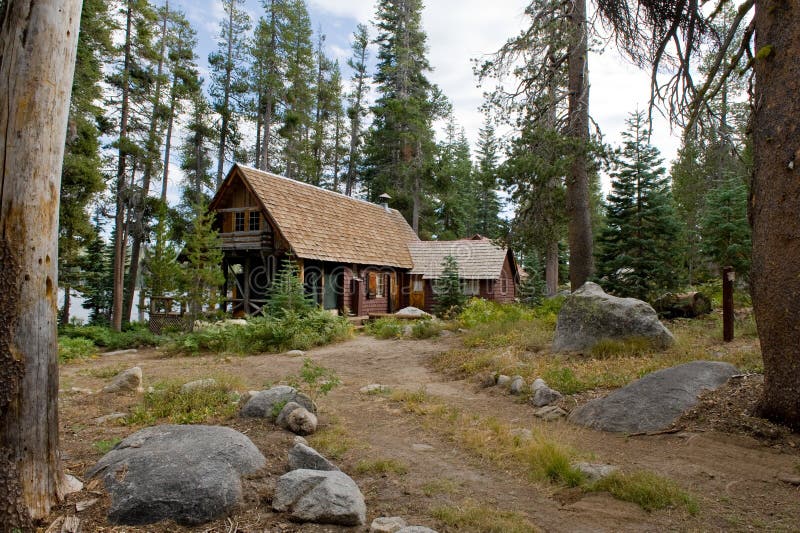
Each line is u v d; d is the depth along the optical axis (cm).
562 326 949
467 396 724
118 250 2278
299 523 312
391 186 3503
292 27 3366
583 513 338
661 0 832
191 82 2741
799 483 370
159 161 2530
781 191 468
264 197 1755
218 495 321
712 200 1503
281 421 517
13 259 302
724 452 437
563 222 1564
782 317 462
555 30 1463
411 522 321
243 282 1980
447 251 2534
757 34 512
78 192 1962
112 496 319
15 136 304
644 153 1444
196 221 1563
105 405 636
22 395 303
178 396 629
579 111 1464
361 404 676
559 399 641
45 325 318
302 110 3553
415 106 3309
